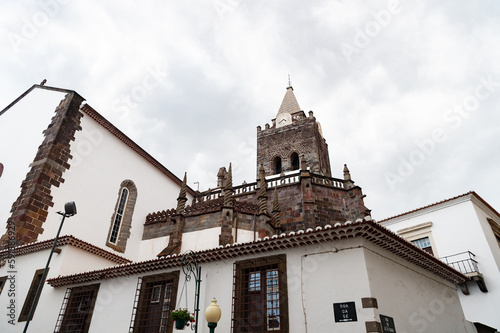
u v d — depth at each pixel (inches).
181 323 430.0
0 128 1116.5
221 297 465.4
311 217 1106.7
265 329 422.6
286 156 1743.4
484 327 639.8
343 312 378.3
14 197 828.0
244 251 471.5
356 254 405.4
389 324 382.6
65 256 660.7
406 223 986.1
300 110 2007.9
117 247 1031.0
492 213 966.4
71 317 583.5
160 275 533.6
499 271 773.9
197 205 1116.5
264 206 1052.5
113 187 1065.5
